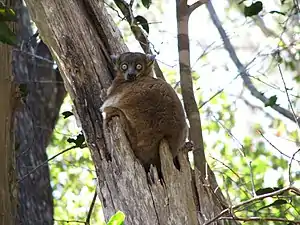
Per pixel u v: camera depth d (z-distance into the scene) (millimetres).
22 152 10852
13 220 8109
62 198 14297
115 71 7992
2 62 7977
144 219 6641
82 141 8789
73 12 7918
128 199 6758
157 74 9133
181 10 9219
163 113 7258
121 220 5031
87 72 7742
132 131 7199
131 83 7633
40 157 11617
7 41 5871
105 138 7145
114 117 7156
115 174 6898
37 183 11328
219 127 14039
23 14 12438
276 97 9359
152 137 7188
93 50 7887
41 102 12617
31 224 10891
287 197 7570
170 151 7199
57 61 7898
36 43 12742
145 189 6742
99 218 13789
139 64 8055
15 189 8234
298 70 13086
